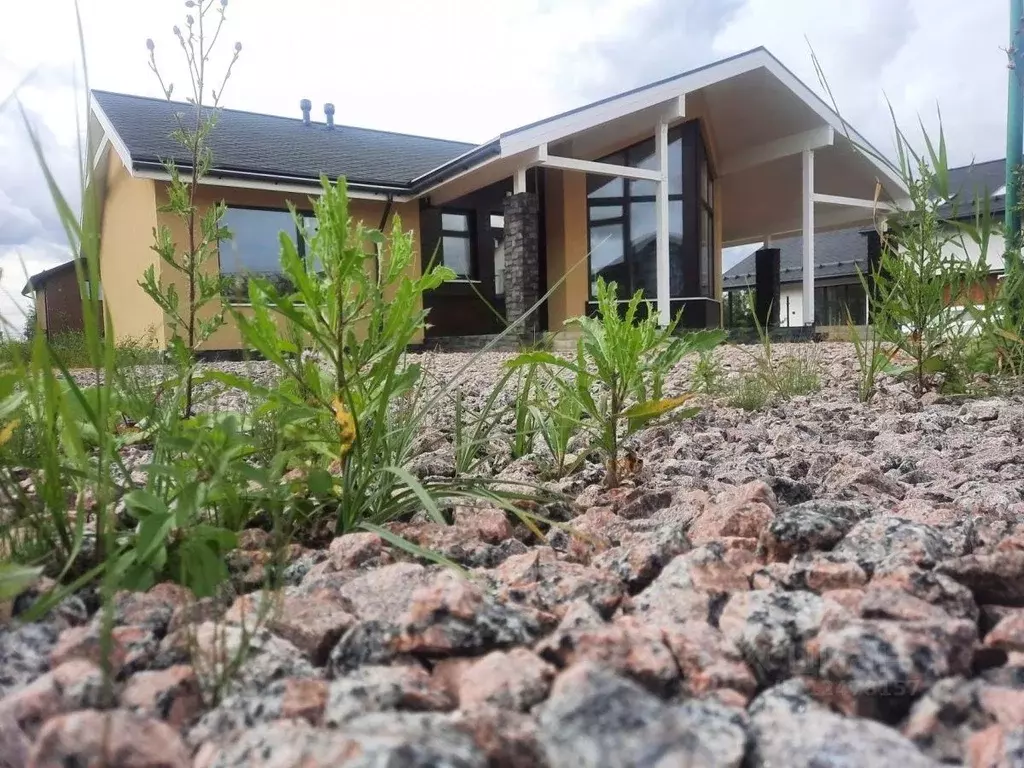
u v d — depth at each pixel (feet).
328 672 3.00
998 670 2.79
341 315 4.36
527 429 7.75
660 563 3.97
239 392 11.28
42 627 3.25
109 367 3.58
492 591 3.59
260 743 2.18
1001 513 4.74
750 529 4.53
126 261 34.94
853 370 14.16
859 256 71.20
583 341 5.71
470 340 33.60
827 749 2.17
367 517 4.99
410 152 46.26
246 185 30.30
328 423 5.17
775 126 39.14
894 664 2.62
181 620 3.30
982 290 10.57
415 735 2.14
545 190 39.34
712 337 5.55
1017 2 11.41
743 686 2.73
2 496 4.60
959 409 9.59
